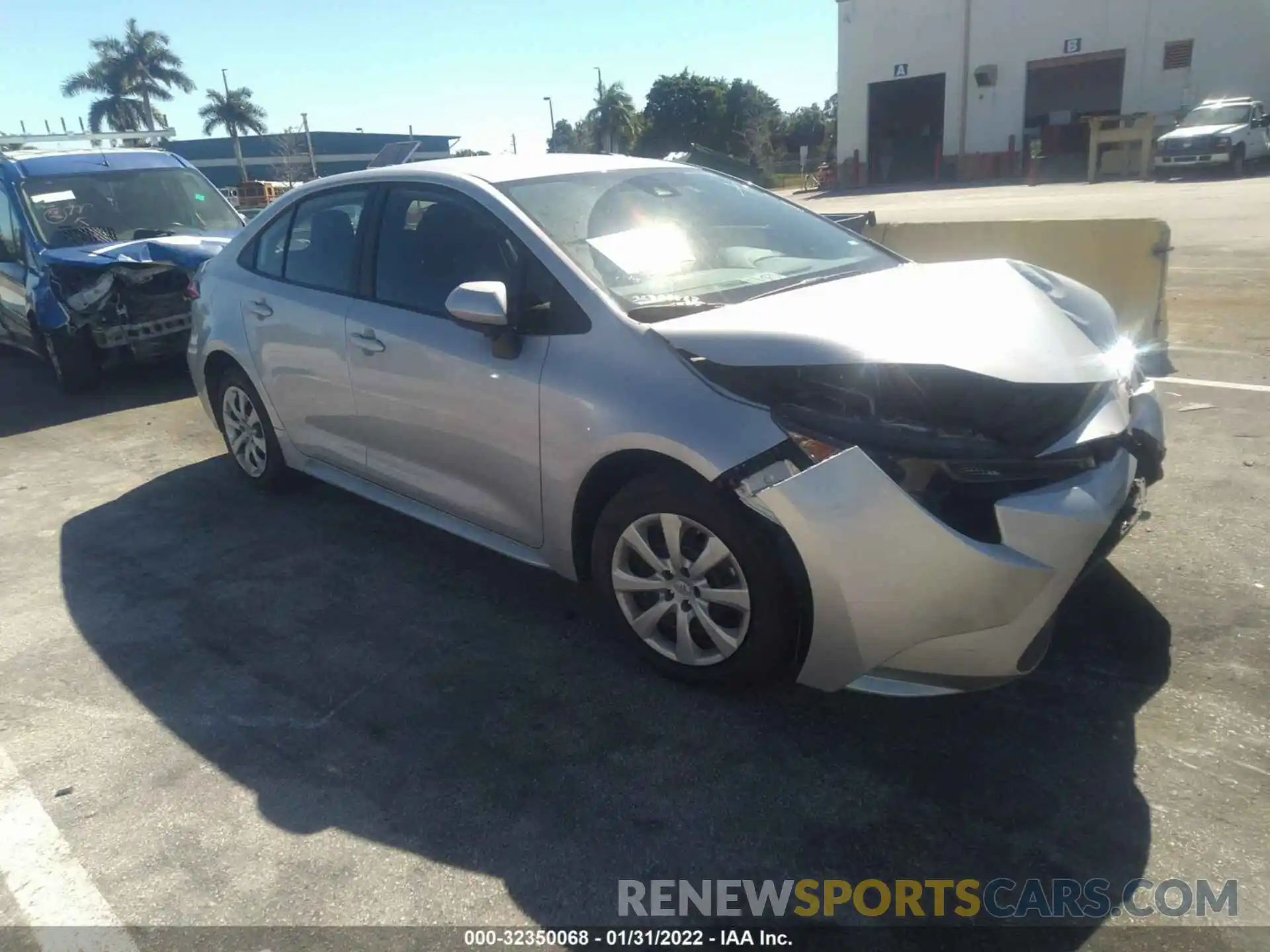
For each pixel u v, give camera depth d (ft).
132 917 7.91
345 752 9.89
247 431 16.97
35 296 24.57
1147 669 10.32
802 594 9.17
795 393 9.09
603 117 204.13
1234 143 76.38
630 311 10.46
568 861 8.27
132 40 183.93
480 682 11.02
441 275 12.44
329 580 13.83
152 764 9.87
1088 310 11.18
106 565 14.78
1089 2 101.50
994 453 8.57
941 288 10.39
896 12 112.88
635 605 10.72
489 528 12.30
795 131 245.24
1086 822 8.31
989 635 8.66
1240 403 18.51
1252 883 7.59
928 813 8.54
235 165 252.83
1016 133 109.40
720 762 9.37
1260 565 12.30
